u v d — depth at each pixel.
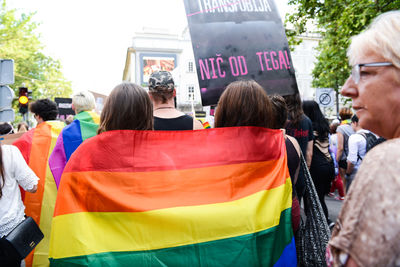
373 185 0.62
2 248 1.80
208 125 3.89
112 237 1.38
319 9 7.64
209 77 2.28
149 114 1.83
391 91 0.72
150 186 1.50
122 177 1.49
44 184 2.74
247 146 1.67
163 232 1.41
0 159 1.98
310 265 1.89
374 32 0.74
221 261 1.40
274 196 1.60
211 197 1.53
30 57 24.56
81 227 1.37
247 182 1.62
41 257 2.60
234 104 1.78
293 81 2.46
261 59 2.40
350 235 0.64
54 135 2.94
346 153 4.90
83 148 1.49
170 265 1.38
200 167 1.58
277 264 1.50
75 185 1.43
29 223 1.96
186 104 31.84
